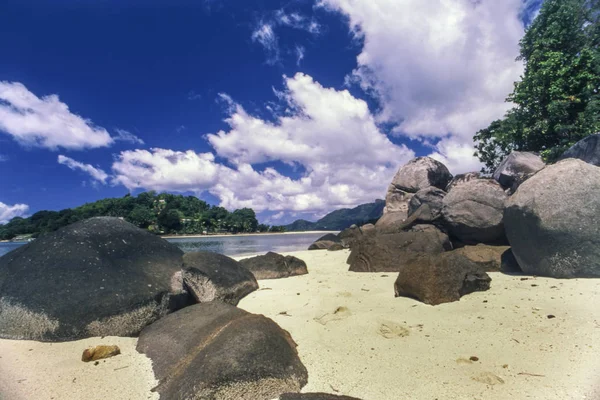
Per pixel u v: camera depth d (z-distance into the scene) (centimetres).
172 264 690
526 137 1591
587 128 1316
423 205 1258
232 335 379
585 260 632
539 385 330
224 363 342
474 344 420
